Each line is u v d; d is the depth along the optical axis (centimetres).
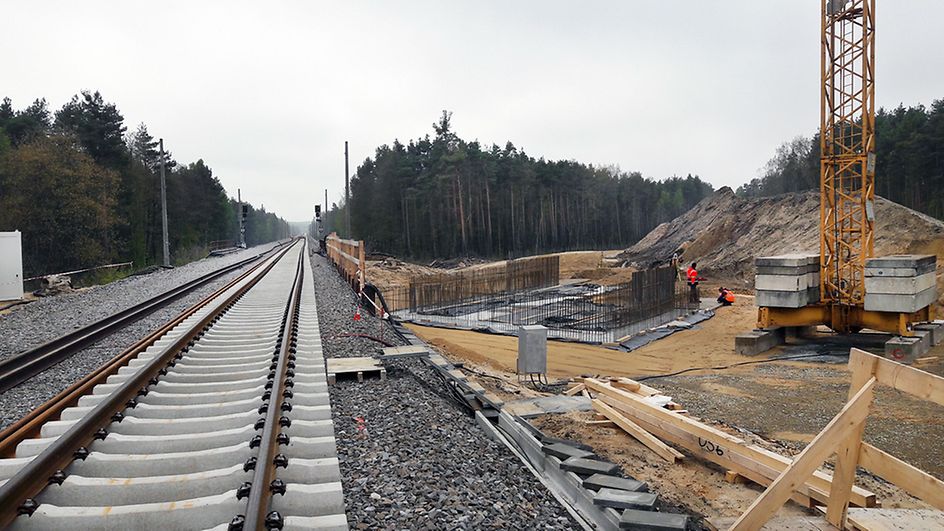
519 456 606
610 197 9894
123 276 3397
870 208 1791
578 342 1916
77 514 354
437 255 6794
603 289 3444
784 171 8744
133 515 355
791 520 473
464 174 6719
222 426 535
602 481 503
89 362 876
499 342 1902
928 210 5750
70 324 1239
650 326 2217
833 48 1861
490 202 7200
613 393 870
